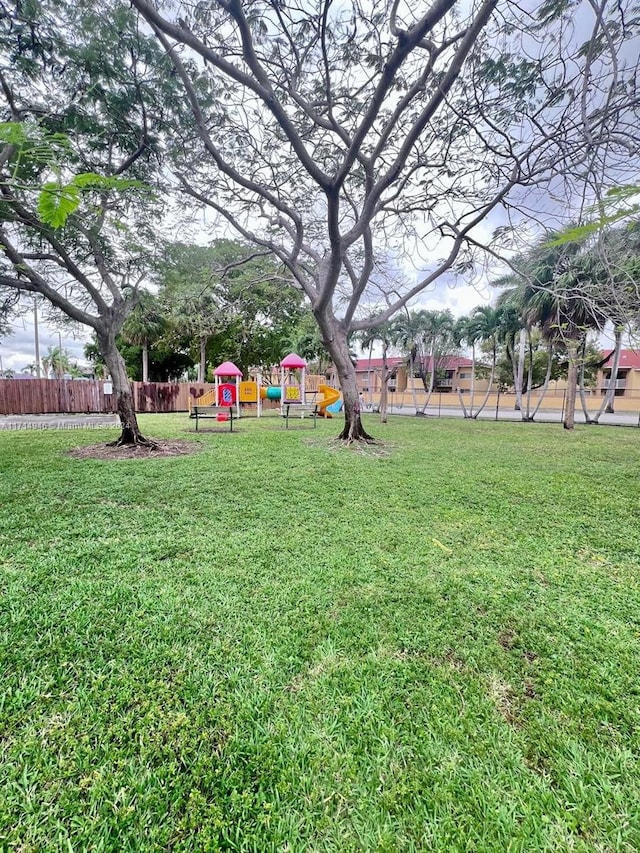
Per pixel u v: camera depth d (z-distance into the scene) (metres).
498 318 16.81
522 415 16.98
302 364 15.48
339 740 1.43
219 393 13.59
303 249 8.23
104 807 1.19
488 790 1.26
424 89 3.98
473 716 1.54
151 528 3.49
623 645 2.00
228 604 2.31
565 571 2.80
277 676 1.74
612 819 1.18
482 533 3.50
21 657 1.83
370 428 12.27
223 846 1.09
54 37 3.89
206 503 4.24
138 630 2.06
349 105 4.56
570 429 12.54
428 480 5.38
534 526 3.69
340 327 8.49
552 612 2.29
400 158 4.52
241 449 7.95
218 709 1.55
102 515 3.81
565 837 1.13
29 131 0.95
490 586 2.57
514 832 1.14
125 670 1.76
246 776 1.29
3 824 1.14
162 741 1.41
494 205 5.72
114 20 3.90
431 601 2.38
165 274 7.43
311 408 16.86
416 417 17.89
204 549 3.08
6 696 1.60
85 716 1.51
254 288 11.16
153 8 2.61
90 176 0.95
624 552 3.14
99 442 8.55
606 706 1.60
